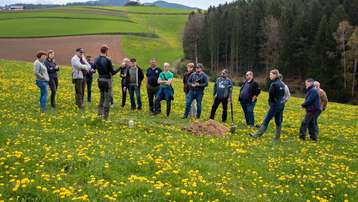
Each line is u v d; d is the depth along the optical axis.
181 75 94.56
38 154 12.41
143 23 169.12
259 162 14.33
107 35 124.19
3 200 8.79
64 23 136.62
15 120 17.47
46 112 20.08
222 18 126.44
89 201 9.13
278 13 119.31
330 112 37.12
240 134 19.81
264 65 115.75
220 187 11.07
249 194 11.11
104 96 19.77
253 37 115.31
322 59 92.25
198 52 129.88
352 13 103.44
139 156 13.14
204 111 28.38
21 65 50.38
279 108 18.89
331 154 17.38
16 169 10.80
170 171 11.94
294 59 101.56
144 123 19.80
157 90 23.47
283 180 12.50
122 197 9.66
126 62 24.92
